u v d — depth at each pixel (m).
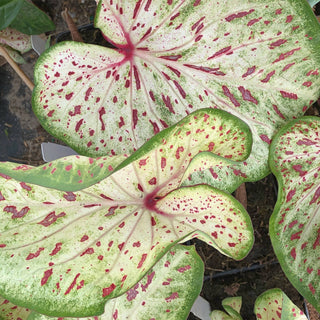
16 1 0.56
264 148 0.55
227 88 0.54
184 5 0.51
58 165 0.42
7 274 0.45
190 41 0.52
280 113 0.54
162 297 0.53
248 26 0.51
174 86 0.55
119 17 0.52
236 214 0.46
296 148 0.53
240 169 0.55
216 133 0.45
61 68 0.53
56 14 0.78
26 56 0.81
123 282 0.45
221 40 0.52
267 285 0.74
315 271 0.55
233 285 0.74
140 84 0.55
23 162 0.82
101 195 0.47
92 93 0.55
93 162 0.43
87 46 0.52
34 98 0.54
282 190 0.53
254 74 0.53
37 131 0.82
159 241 0.46
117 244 0.46
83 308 0.45
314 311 0.73
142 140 0.56
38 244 0.46
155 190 0.48
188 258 0.53
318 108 0.69
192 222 0.48
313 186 0.54
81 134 0.56
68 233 0.46
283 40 0.51
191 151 0.46
